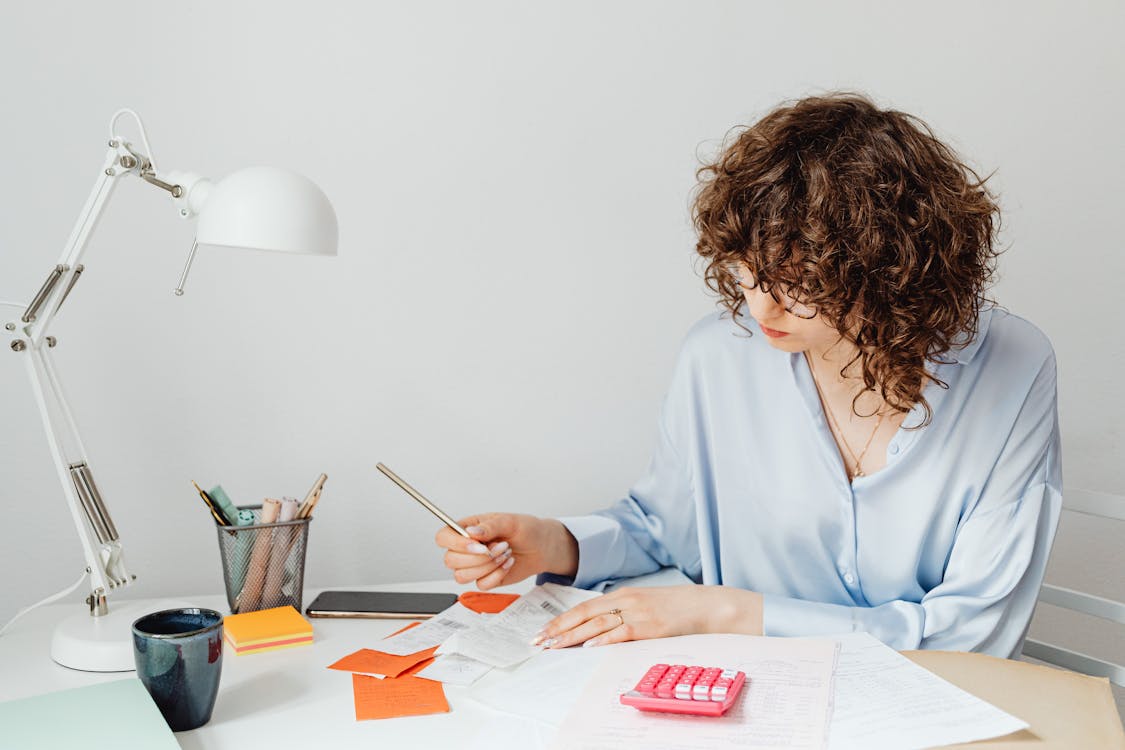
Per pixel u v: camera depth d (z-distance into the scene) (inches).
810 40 64.1
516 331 61.7
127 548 56.9
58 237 54.4
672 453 51.7
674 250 63.6
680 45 62.4
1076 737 30.6
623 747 30.3
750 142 38.4
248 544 45.0
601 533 49.3
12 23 52.6
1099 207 66.7
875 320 37.5
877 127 37.5
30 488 55.1
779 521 47.8
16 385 54.3
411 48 58.3
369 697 36.4
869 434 45.6
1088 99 66.1
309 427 59.0
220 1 55.2
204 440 57.4
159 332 56.0
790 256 36.6
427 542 61.7
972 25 65.2
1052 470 44.9
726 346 48.7
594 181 61.9
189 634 33.3
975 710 31.9
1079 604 50.0
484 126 59.8
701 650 38.1
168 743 30.3
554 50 60.5
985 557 43.3
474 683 37.4
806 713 32.2
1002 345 45.1
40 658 41.2
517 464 62.6
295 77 56.7
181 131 55.5
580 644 40.2
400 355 59.9
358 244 58.6
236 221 38.8
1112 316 67.0
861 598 47.8
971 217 39.1
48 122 53.6
